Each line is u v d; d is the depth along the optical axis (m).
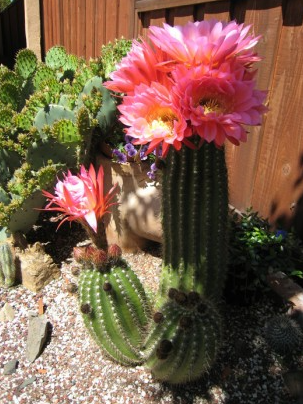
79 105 2.22
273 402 1.47
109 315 1.44
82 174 1.39
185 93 1.03
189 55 1.08
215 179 1.28
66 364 1.68
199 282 1.44
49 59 2.89
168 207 1.36
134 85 1.19
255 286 1.81
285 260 1.83
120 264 1.47
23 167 2.08
